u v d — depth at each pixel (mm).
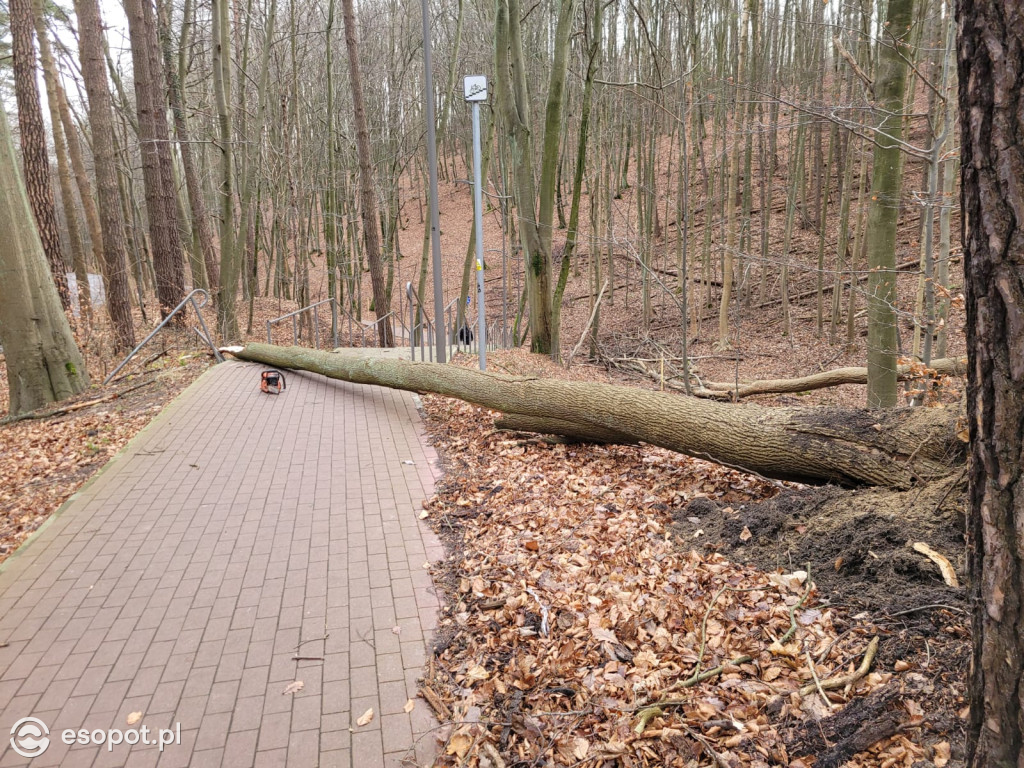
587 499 5336
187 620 3883
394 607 3971
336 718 3090
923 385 6926
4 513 6285
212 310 17672
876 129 6410
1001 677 1688
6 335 10219
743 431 4898
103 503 5594
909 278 16312
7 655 3602
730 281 17828
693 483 5418
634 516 4891
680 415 5383
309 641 3658
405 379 8430
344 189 24188
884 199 6586
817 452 4438
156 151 14242
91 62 13062
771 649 3068
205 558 4625
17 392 10312
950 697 2486
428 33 10445
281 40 18578
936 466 3834
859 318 17672
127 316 13617
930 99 7930
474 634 3664
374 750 2895
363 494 5746
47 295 10516
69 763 2861
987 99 1576
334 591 4160
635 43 19406
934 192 6812
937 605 2959
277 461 6613
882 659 2830
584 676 3164
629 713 2861
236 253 17594
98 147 13273
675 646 3271
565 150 25578
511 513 5184
